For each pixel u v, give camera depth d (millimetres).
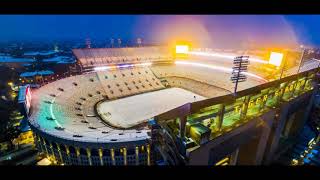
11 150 45312
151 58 91875
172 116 15898
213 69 85188
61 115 48562
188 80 81438
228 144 18547
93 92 66562
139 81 77625
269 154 26609
